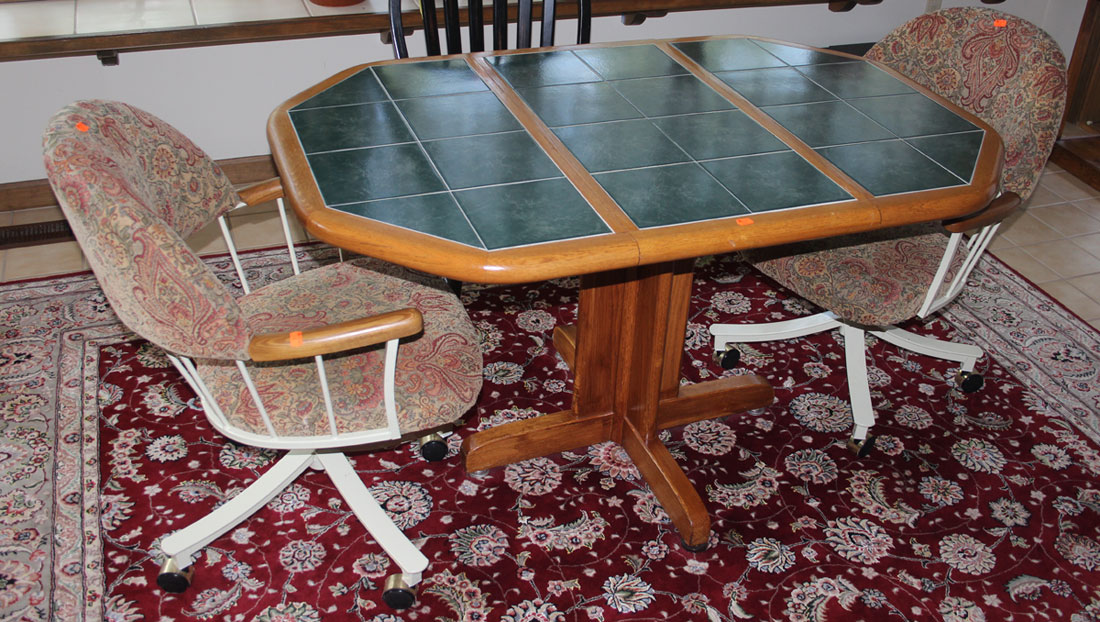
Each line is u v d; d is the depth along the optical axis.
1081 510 1.84
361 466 1.91
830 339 2.35
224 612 1.58
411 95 1.72
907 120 1.70
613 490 1.86
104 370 2.13
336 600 1.61
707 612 1.61
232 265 2.55
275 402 1.42
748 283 2.56
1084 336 2.36
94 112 1.33
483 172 1.44
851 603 1.63
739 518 1.81
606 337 1.81
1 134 2.71
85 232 1.19
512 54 1.94
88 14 2.18
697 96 1.76
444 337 1.55
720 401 2.02
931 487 1.89
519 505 1.82
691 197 1.39
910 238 1.92
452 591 1.63
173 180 1.49
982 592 1.66
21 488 1.80
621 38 3.26
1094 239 2.80
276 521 1.76
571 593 1.63
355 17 2.22
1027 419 2.08
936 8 3.22
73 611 1.56
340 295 1.66
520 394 2.12
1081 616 1.62
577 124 1.62
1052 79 1.75
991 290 2.53
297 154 1.48
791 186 1.43
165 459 1.89
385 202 1.35
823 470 1.93
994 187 1.50
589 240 1.26
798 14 3.34
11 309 2.33
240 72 2.85
